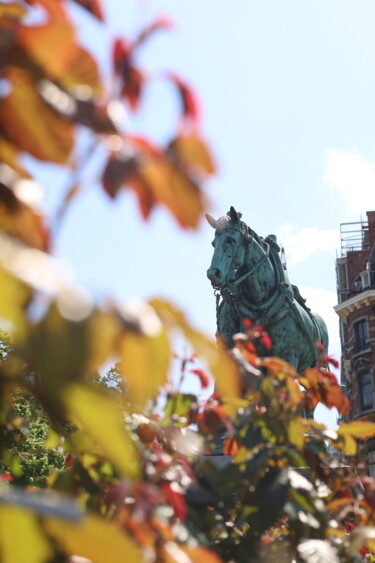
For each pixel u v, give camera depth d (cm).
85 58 89
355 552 222
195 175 95
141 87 98
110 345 76
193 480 238
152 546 135
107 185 94
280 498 244
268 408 287
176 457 248
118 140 95
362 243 5925
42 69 88
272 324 1053
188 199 94
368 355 4878
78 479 239
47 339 70
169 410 294
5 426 264
